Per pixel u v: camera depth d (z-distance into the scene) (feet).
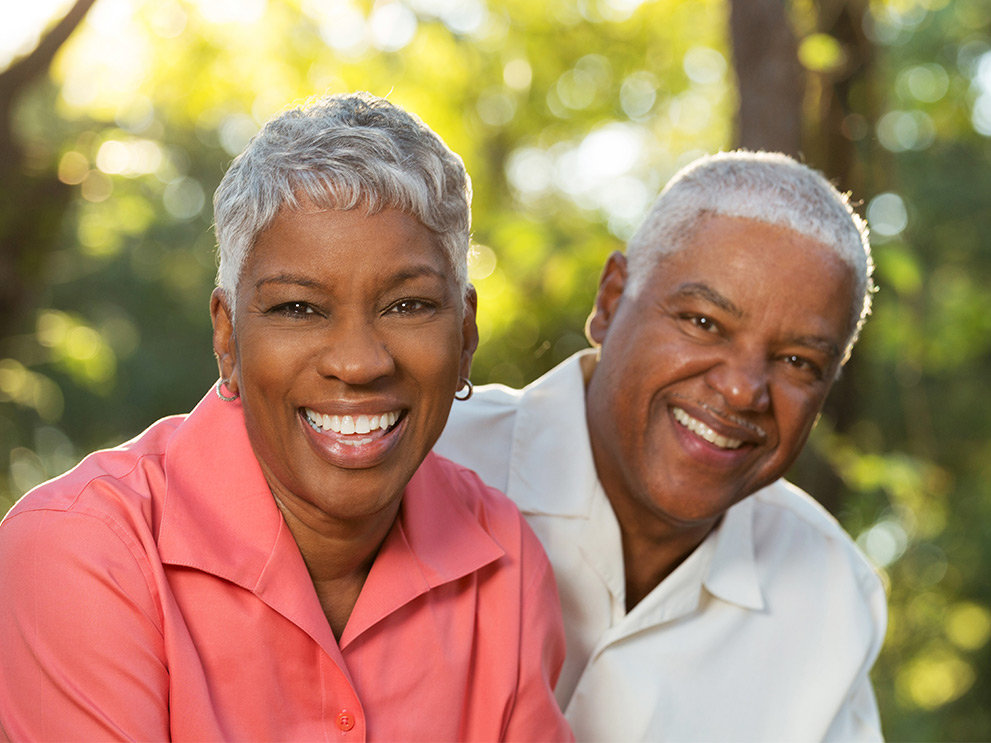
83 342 25.59
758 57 10.74
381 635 5.61
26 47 15.58
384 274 4.90
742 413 6.91
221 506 5.39
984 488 36.81
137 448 5.57
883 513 29.50
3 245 17.35
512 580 6.13
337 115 5.01
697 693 7.73
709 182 7.02
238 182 5.03
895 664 36.29
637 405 7.09
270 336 5.00
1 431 39.09
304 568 5.37
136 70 19.06
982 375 37.78
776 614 8.15
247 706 5.18
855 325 7.20
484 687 5.93
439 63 18.95
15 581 5.05
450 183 5.14
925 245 35.99
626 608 7.94
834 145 11.71
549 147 26.37
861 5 11.85
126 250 47.96
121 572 5.02
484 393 8.33
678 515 7.16
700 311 6.81
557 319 17.60
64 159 18.31
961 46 29.19
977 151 37.04
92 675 4.89
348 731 5.32
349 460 5.08
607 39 21.20
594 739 7.47
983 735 37.32
